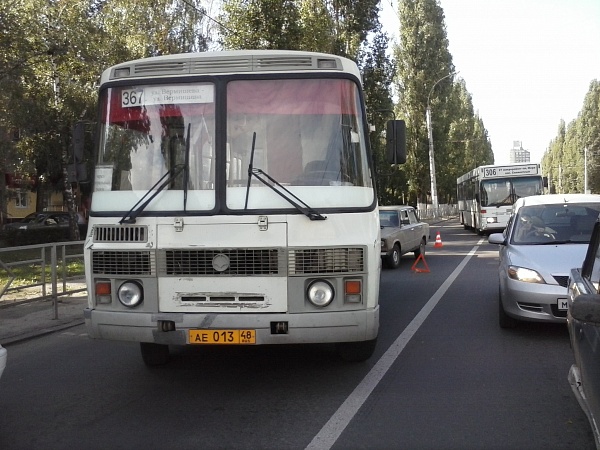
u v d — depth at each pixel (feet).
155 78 19.76
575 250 27.89
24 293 36.65
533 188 93.71
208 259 18.65
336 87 19.57
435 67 167.12
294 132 19.21
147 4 77.05
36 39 62.54
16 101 65.26
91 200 19.98
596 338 12.74
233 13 69.31
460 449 15.55
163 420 18.04
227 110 19.30
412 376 22.00
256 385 21.34
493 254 67.56
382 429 16.96
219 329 18.52
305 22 72.59
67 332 31.73
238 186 18.84
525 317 26.81
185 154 19.16
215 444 16.12
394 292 41.83
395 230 55.83
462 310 34.50
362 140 19.69
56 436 17.01
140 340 18.88
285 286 18.44
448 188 219.61
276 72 19.48
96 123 20.47
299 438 16.42
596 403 12.69
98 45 70.90
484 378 21.57
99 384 21.98
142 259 18.94
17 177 96.32
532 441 15.98
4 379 23.11
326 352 25.64
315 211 18.57
